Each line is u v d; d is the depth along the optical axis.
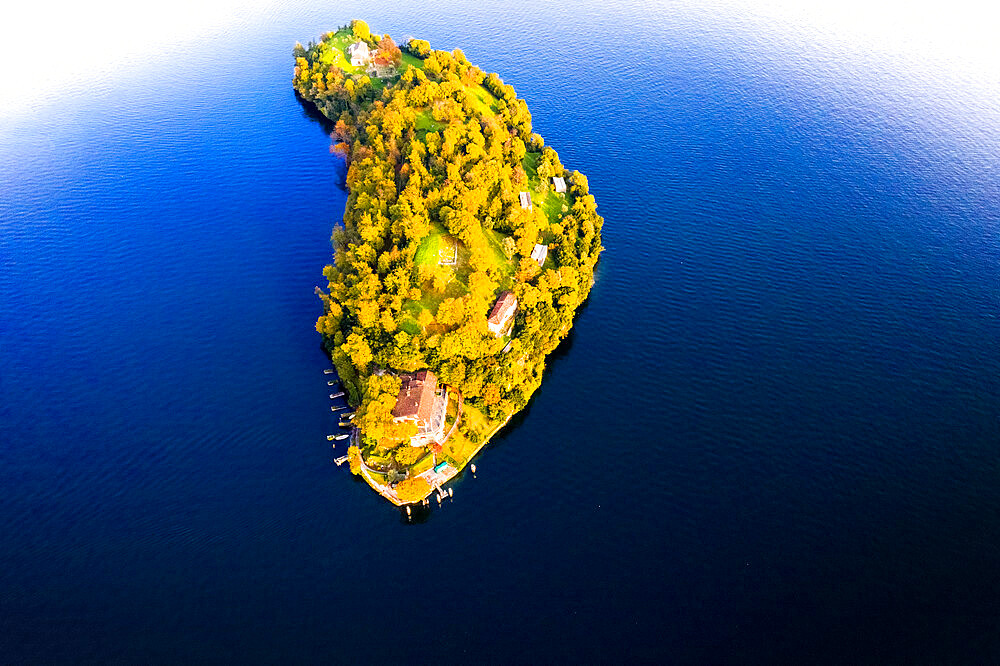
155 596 128.62
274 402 169.62
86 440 159.50
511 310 177.50
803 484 150.62
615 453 158.88
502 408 162.38
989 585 131.38
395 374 161.75
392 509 145.88
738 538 139.50
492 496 149.12
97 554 135.88
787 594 129.50
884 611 126.88
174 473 152.25
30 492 147.62
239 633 122.81
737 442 160.88
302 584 131.12
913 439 160.75
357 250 178.75
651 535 140.38
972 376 178.38
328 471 153.00
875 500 147.00
